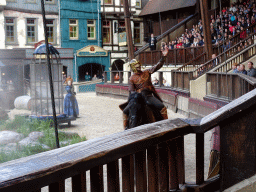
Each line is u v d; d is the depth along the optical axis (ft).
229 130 6.31
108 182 5.73
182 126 6.57
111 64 122.72
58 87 41.01
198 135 7.10
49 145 28.94
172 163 7.09
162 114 17.80
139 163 6.22
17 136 30.17
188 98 48.34
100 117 51.03
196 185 7.09
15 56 66.54
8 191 3.90
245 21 71.97
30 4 109.91
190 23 102.37
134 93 17.57
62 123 44.62
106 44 122.83
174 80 66.69
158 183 6.89
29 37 110.93
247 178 6.18
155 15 121.70
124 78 97.40
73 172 4.66
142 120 17.01
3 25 105.60
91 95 94.07
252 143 6.14
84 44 118.73
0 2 103.65
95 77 109.91
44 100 40.52
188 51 81.82
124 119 17.51
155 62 92.32
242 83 34.32
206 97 47.24
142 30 128.06
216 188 7.27
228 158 6.33
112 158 5.30
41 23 112.27
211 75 46.83
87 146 5.17
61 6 113.70
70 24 116.67
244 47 59.26
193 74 61.93
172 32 101.04
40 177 4.20
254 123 6.10
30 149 27.09
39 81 40.52
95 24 120.37
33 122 37.40
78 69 114.62
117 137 5.68
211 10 95.91
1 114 43.50
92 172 5.39
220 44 69.46
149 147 6.43
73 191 5.09
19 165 4.30
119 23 125.59
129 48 94.73
